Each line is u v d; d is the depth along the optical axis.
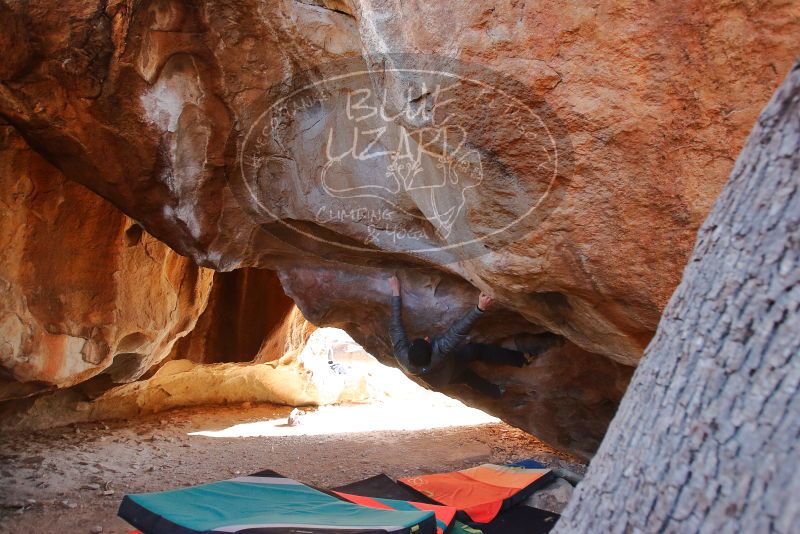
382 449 7.47
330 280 5.51
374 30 2.72
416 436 8.22
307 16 3.69
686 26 2.20
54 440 6.97
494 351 5.35
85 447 6.76
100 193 4.85
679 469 1.10
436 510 4.27
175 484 5.79
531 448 7.66
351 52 3.68
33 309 5.41
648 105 2.33
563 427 5.88
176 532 3.39
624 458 1.22
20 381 5.53
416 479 5.48
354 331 6.19
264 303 8.93
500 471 5.69
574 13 2.31
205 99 4.10
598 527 1.21
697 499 1.07
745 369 1.06
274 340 9.04
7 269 5.16
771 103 1.18
